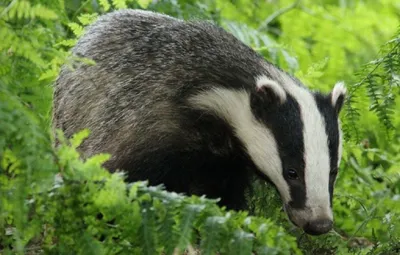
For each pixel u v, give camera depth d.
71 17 15.23
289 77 12.07
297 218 10.87
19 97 9.28
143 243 8.29
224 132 11.86
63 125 13.09
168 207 8.30
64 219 8.41
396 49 13.53
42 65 9.38
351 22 20.34
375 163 16.50
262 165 11.35
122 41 12.76
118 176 8.41
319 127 10.97
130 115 12.10
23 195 8.06
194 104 11.84
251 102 11.45
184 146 11.96
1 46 8.97
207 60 12.05
